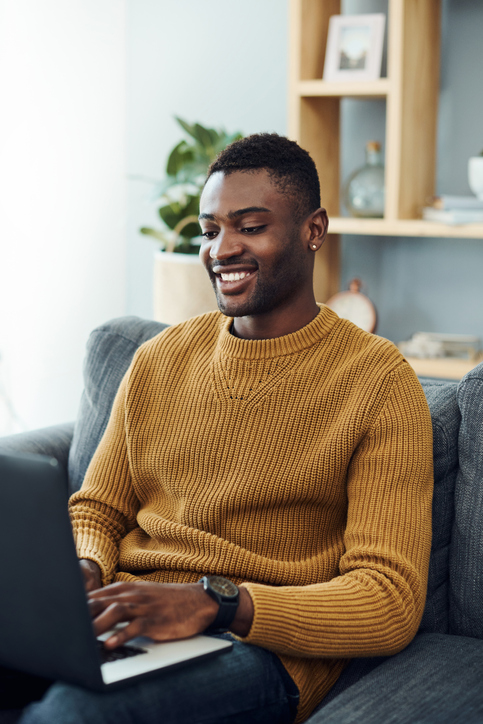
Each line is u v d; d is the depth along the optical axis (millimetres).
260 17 2779
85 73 3018
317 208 1138
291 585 1050
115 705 783
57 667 764
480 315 2584
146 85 3023
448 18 2469
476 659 980
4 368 2896
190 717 826
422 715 829
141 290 3178
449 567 1149
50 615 741
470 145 2502
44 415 3064
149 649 867
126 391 1219
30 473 715
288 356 1111
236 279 1090
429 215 2314
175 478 1137
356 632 918
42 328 3004
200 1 2873
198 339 1213
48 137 2918
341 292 2746
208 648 883
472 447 1138
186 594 888
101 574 1095
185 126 2510
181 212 2471
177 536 1104
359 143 2658
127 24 3008
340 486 1073
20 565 740
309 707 1004
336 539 1104
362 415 1052
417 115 2344
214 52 2881
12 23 2754
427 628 1139
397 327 2707
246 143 1102
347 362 1101
